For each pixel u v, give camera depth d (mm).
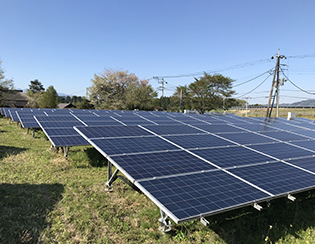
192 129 12477
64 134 13133
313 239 6785
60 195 8102
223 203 4938
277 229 6984
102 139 8250
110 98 65188
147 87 61594
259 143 10367
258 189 5781
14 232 5723
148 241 6016
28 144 16000
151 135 9812
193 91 70500
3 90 50750
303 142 11742
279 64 37875
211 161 7352
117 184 9555
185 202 4805
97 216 6988
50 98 55125
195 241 6242
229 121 18578
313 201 9312
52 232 5914
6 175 9492
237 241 6406
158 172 6105
